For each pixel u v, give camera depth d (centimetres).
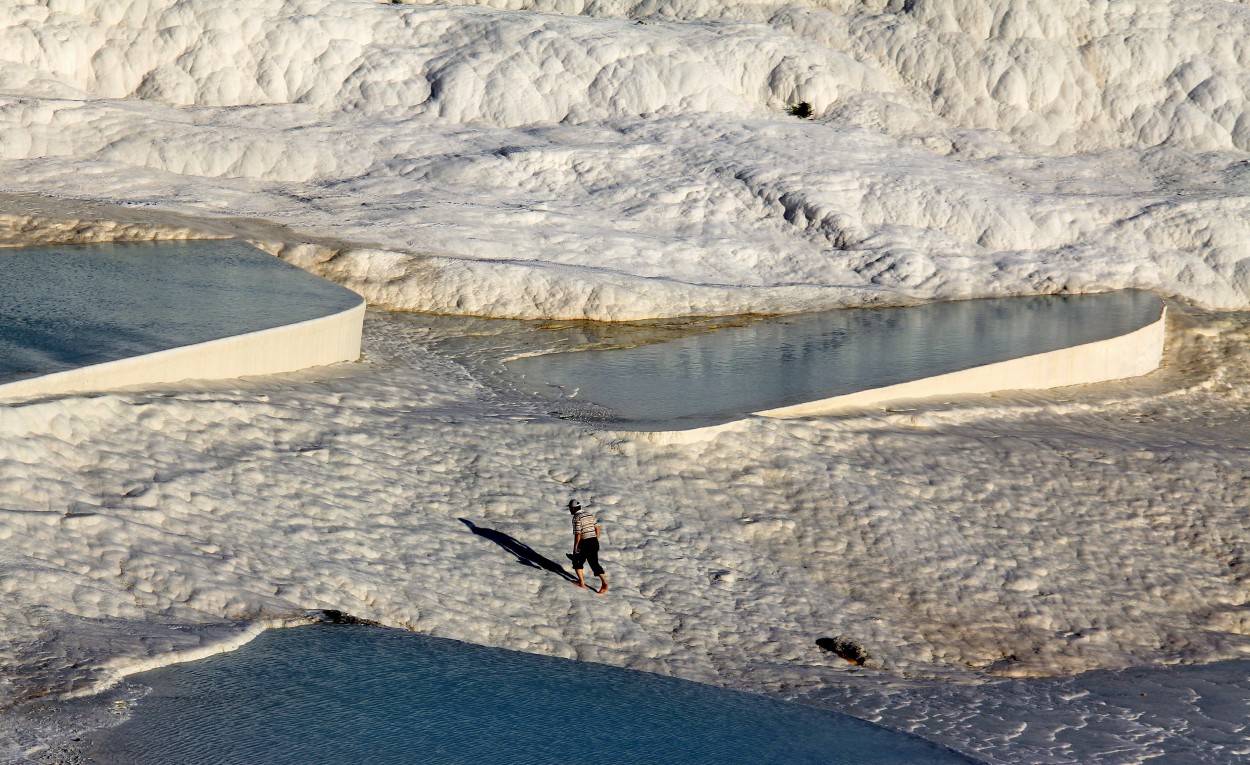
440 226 5278
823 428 3706
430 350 4222
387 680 2194
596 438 3403
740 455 3475
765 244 5697
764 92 6950
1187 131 6950
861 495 3422
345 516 2783
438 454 3198
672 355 4378
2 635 1995
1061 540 3469
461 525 2923
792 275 5497
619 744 2105
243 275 4066
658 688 2420
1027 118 7019
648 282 5047
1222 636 3200
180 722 1892
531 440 3369
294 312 3606
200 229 4662
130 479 2566
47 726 1798
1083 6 7281
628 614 2748
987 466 3772
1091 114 7062
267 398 3175
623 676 2458
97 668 1978
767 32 7238
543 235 5394
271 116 6212
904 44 7225
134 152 5597
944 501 3525
